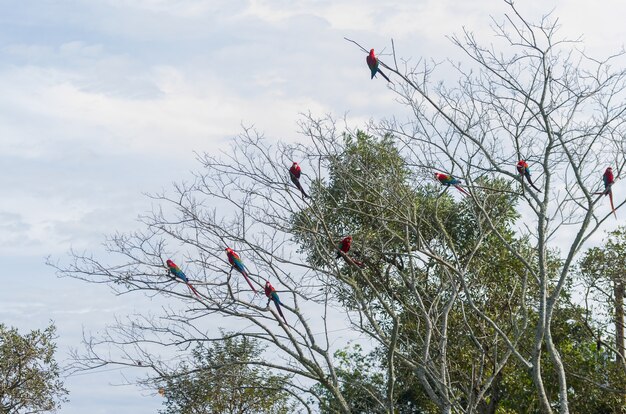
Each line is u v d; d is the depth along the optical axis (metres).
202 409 22.06
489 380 19.41
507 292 22.97
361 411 24.11
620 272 24.69
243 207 18.44
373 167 19.97
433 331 21.44
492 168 18.41
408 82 16.98
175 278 17.47
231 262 17.39
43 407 28.62
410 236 22.45
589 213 16.94
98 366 18.53
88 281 17.92
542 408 16.92
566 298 25.56
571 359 25.59
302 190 18.50
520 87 17.59
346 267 21.62
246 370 20.00
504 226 23.77
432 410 26.25
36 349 28.92
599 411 26.31
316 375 18.45
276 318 18.16
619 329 25.06
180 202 18.22
